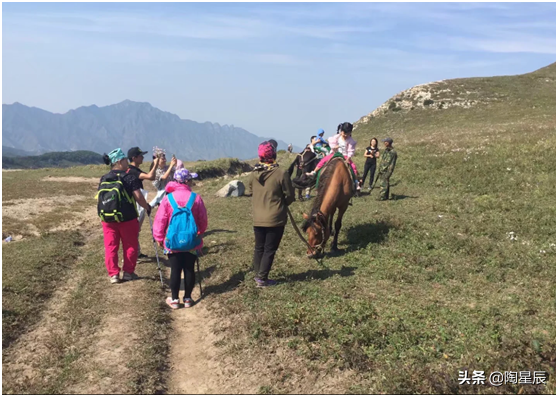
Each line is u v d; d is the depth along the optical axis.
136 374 5.94
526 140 23.16
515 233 10.61
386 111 67.06
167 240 7.83
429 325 6.41
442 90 67.69
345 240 11.00
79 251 12.46
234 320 7.19
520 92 62.75
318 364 5.73
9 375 6.06
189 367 6.30
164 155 11.86
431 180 17.92
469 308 6.97
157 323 7.47
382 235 10.84
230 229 13.84
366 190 17.67
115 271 9.29
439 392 5.00
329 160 10.24
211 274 9.56
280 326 6.62
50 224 16.23
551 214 11.68
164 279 9.63
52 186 27.09
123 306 8.10
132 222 9.24
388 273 8.52
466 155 21.23
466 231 10.95
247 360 6.11
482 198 14.15
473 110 57.50
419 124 57.59
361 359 5.67
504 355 5.43
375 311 6.88
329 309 7.00
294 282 8.33
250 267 9.45
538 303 7.01
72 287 9.42
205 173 37.31
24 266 10.25
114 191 8.94
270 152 7.98
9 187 25.78
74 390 5.66
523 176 16.12
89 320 7.57
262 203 8.01
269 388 5.48
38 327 7.57
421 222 11.88
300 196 17.41
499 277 8.18
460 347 5.79
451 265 8.84
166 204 7.95
